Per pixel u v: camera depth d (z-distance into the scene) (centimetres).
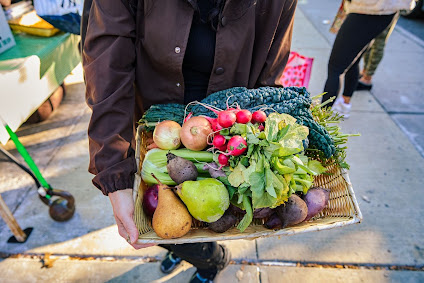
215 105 113
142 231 102
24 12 221
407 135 292
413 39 481
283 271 184
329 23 524
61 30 223
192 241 97
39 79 196
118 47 98
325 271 184
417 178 247
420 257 192
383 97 345
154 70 114
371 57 327
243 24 105
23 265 182
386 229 208
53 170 242
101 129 96
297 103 115
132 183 99
